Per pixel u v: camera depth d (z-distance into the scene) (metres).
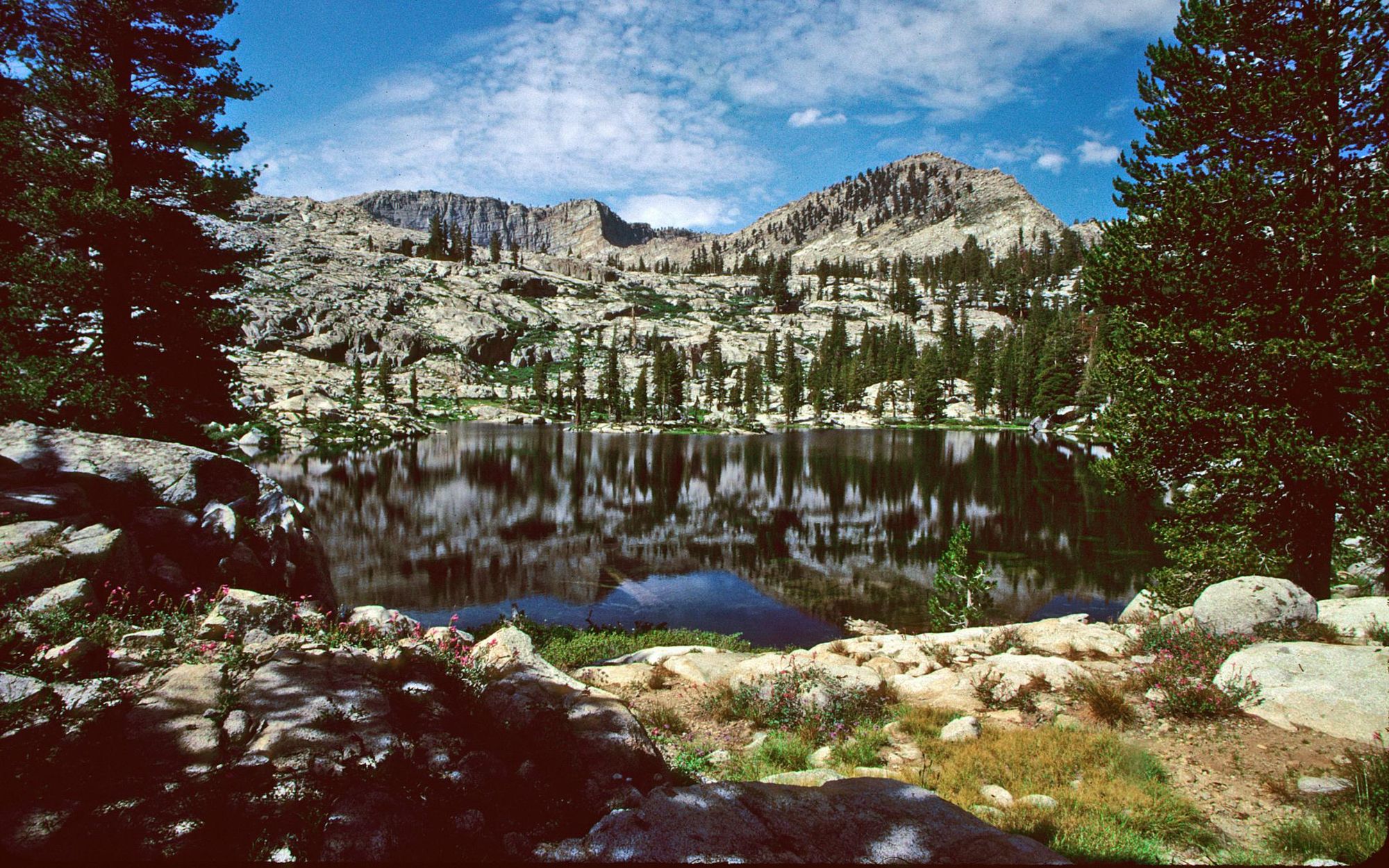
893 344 168.88
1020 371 129.62
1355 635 9.86
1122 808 5.80
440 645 7.69
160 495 11.17
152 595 8.99
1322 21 13.39
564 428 114.19
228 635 7.20
